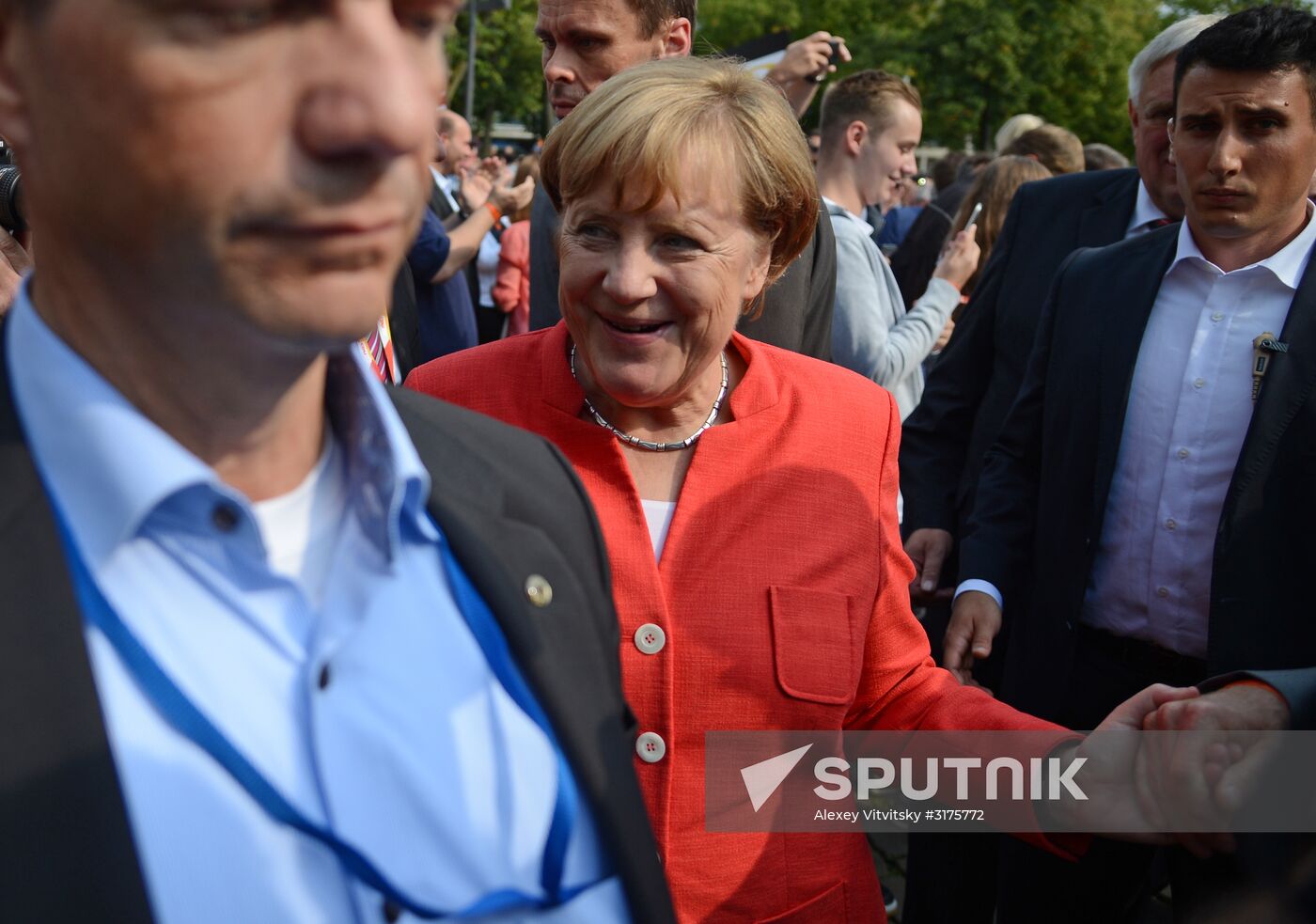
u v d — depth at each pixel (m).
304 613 0.76
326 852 0.73
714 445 1.54
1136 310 2.33
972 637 2.42
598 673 0.96
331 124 0.56
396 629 0.80
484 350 1.67
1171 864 1.76
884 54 26.31
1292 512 2.08
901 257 4.90
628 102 1.38
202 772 0.69
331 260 0.59
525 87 27.06
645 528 1.49
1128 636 2.35
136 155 0.56
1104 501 2.32
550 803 0.86
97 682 0.65
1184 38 2.83
